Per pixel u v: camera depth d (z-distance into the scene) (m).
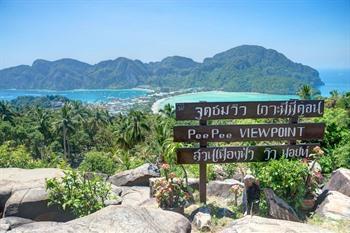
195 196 8.56
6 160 12.59
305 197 7.28
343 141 10.21
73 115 69.06
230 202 7.96
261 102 7.68
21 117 72.50
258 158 7.83
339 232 6.04
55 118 66.25
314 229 4.16
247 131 7.75
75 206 6.54
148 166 12.00
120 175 11.78
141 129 50.41
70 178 7.04
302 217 6.89
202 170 7.82
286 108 7.77
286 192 7.16
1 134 52.28
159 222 4.43
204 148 7.69
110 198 7.25
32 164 13.08
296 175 7.05
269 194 6.96
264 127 7.77
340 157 9.49
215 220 6.79
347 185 7.62
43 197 7.02
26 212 6.95
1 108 65.50
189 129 7.61
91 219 3.78
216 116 7.60
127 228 3.66
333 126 10.76
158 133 30.67
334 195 7.11
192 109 7.55
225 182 8.85
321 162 9.73
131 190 10.55
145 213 4.34
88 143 66.12
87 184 7.02
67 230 3.52
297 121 7.87
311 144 7.97
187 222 4.81
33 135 55.91
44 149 57.22
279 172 7.11
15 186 7.43
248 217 4.43
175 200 7.15
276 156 7.89
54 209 6.96
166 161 8.26
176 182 7.59
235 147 7.75
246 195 7.07
